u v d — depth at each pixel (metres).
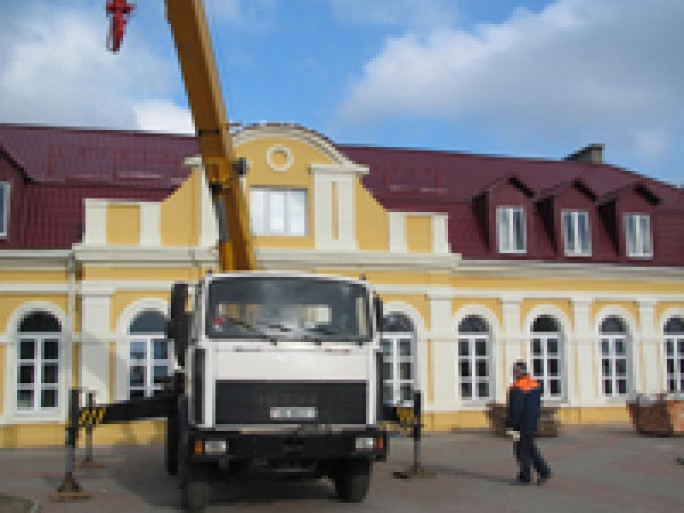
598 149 29.86
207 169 11.74
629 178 28.38
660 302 23.86
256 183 19.97
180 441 10.99
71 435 11.87
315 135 20.34
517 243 23.41
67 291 19.05
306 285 10.58
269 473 10.35
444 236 21.09
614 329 23.70
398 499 11.23
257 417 9.85
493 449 17.31
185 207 19.53
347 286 10.74
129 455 17.02
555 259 23.41
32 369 18.98
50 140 23.19
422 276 20.88
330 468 11.14
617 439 19.03
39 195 20.67
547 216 24.23
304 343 10.17
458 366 21.67
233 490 12.07
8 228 19.55
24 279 19.00
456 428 20.62
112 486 12.67
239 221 12.30
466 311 21.89
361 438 10.02
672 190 28.02
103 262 18.84
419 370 20.55
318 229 20.17
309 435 9.83
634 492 11.79
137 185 21.56
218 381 9.87
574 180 24.30
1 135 22.98
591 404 22.64
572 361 22.70
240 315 10.25
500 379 21.86
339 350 10.26
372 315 10.66
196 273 19.27
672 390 23.44
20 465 15.46
